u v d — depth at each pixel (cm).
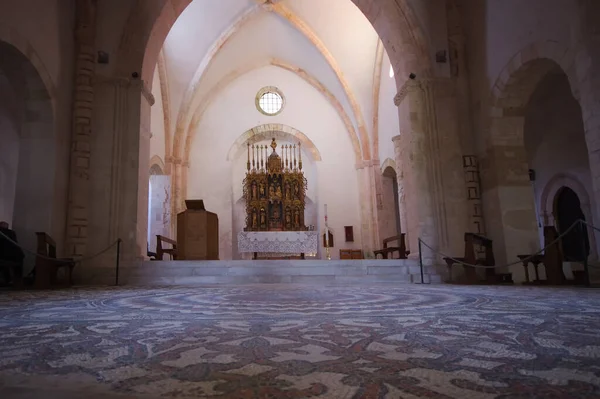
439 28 1375
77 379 200
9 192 1460
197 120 2327
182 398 171
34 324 376
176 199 2177
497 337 296
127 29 1292
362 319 393
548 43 1004
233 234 2367
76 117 1238
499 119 1242
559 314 416
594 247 1548
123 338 305
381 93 2152
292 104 2444
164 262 1154
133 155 1253
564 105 1577
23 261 1079
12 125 1446
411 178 1317
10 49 1004
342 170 2403
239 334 318
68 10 1239
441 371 207
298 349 263
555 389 176
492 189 1246
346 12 1967
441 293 705
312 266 1148
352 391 177
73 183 1209
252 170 2325
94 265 1177
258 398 170
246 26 2078
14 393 178
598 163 815
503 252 1196
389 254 2197
